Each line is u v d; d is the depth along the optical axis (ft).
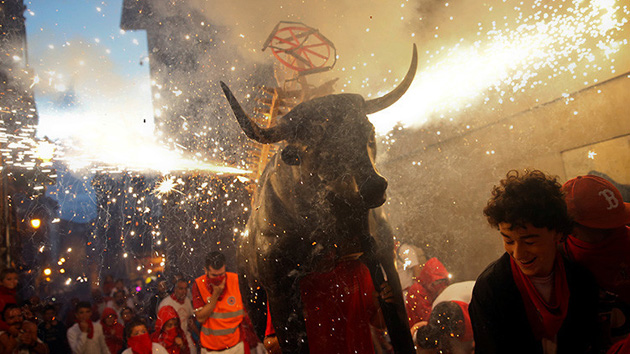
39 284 24.23
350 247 8.91
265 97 13.67
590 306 6.04
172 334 16.42
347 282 9.46
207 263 15.06
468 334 9.39
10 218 18.83
